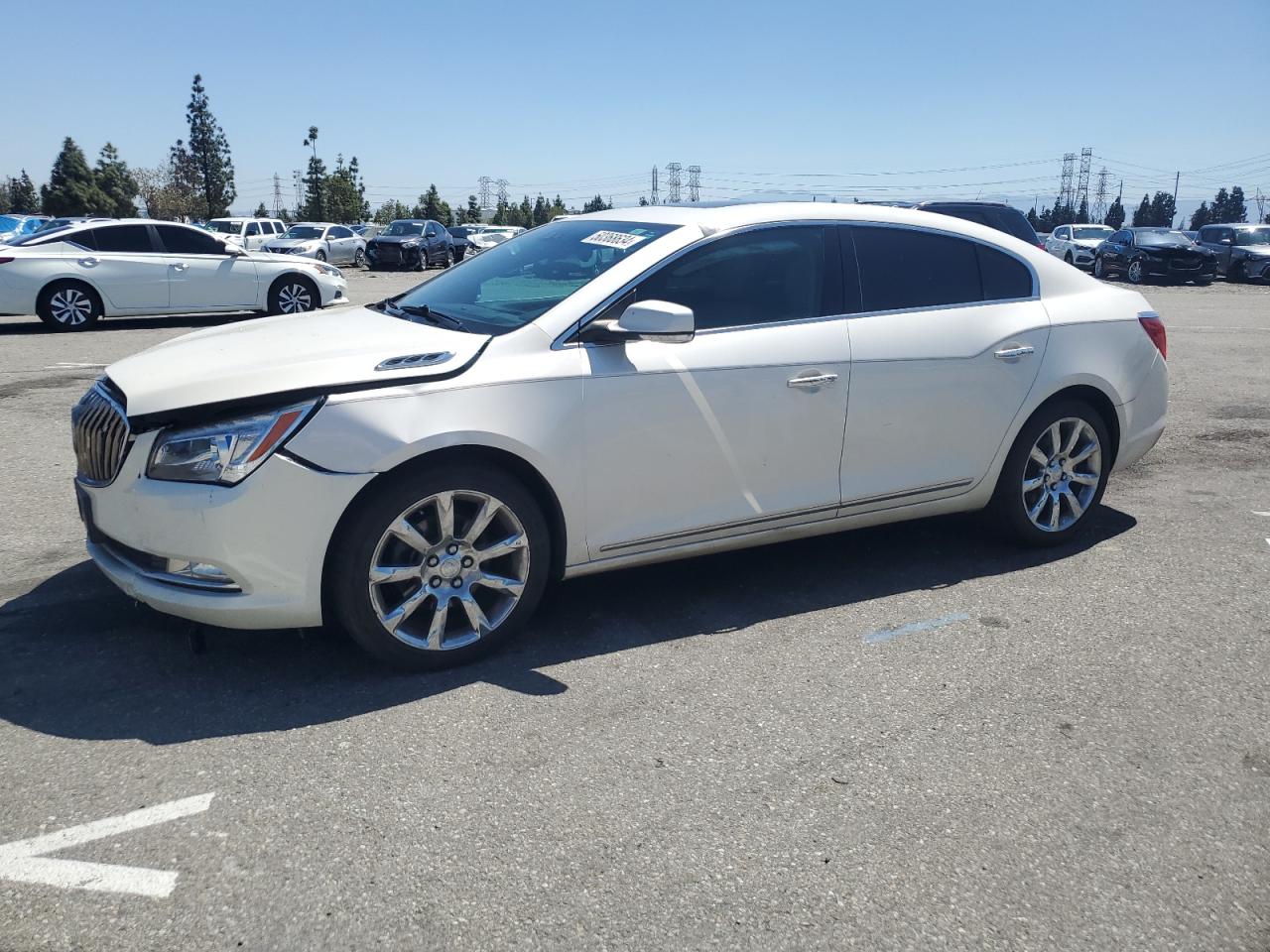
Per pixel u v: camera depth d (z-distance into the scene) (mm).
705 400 4008
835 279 4406
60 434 7312
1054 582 4703
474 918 2436
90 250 13531
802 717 3432
